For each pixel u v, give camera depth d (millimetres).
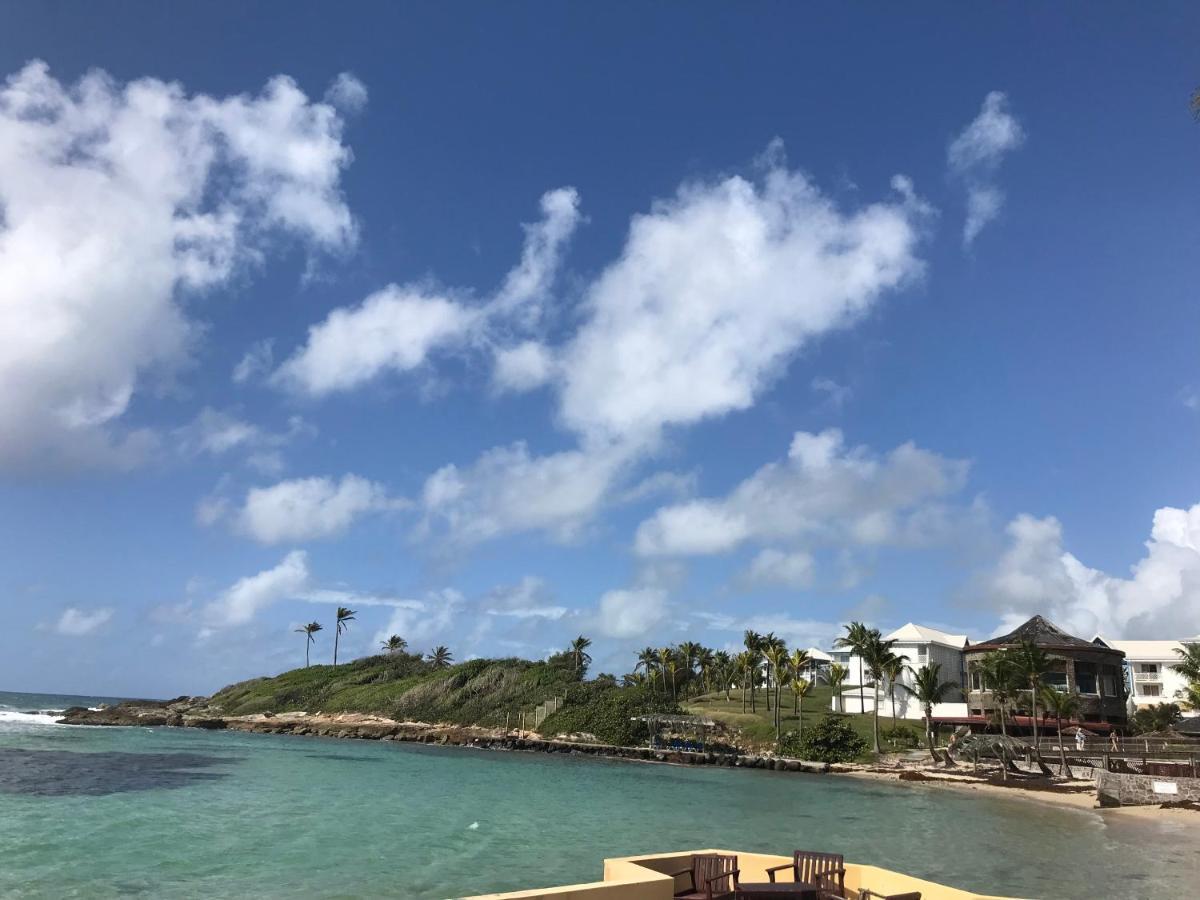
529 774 68000
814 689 126062
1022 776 67250
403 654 162375
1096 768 63188
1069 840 37188
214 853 26656
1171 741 68938
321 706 134375
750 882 13383
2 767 52156
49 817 33156
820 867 13695
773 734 94750
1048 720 83125
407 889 22109
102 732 99438
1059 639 87750
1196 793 50938
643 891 11930
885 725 94938
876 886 13344
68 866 23734
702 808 47312
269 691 148500
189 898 20312
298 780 54969
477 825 36250
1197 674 89000
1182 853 34219
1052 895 24516
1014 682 71688
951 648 109250
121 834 29656
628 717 102812
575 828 36438
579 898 11367
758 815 44406
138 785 46719
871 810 48469
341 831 32844
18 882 21438
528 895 10984
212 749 80312
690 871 13977
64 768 53781
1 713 138125
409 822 36406
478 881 23516
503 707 116438
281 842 29438
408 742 107250
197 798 42219
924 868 28703
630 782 64000
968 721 88000
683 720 97438
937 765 76375
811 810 47938
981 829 40500
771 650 100375
